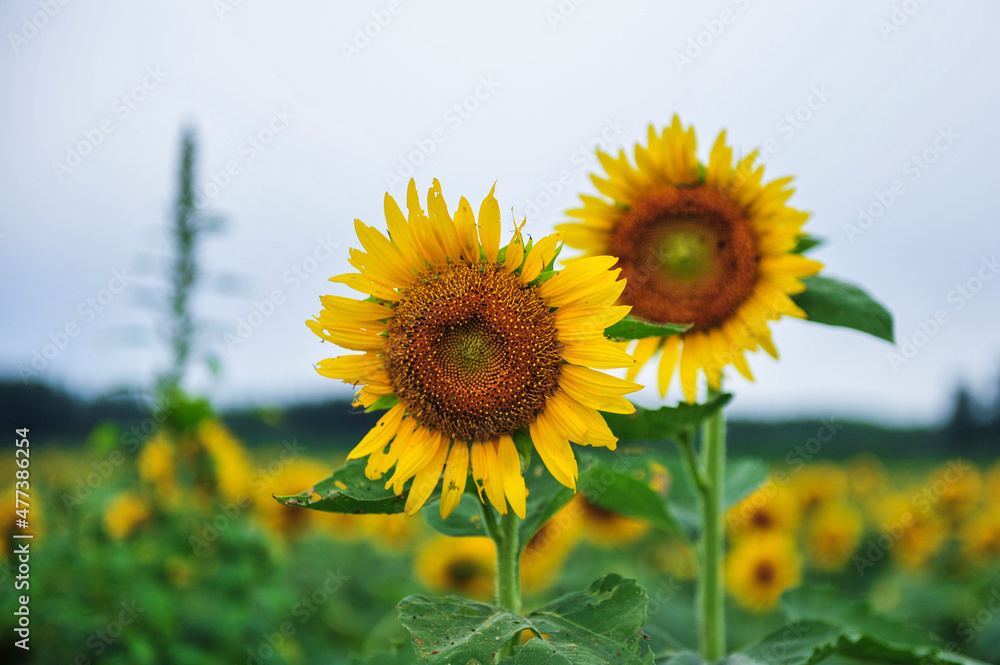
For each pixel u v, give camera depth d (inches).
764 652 31.8
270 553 56.7
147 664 44.8
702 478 34.5
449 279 28.5
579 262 28.1
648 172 37.3
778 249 36.2
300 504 27.4
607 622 26.2
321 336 28.5
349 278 28.4
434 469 28.2
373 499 27.8
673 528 36.6
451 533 30.4
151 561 51.4
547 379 28.0
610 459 36.9
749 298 36.6
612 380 27.8
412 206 28.3
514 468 27.9
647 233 37.5
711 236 36.9
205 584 51.8
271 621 51.4
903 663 31.1
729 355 36.6
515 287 28.5
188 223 55.5
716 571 35.2
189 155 55.9
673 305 37.0
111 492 56.2
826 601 36.3
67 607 46.8
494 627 25.6
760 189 36.4
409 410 28.4
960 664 30.1
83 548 51.8
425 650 25.1
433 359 28.1
